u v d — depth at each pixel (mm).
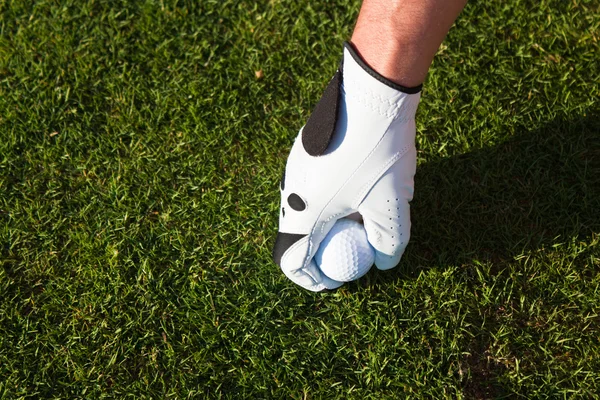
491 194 730
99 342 695
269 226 728
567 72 766
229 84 789
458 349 678
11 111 786
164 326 698
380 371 674
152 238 730
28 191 754
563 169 733
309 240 653
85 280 717
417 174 739
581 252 702
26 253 731
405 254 709
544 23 794
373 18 579
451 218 724
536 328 686
